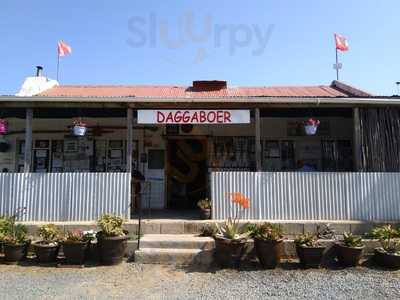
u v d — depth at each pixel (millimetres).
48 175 8484
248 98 8617
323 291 5754
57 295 5492
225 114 8695
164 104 8828
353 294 5637
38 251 7035
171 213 9883
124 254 7367
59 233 7695
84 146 11359
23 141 11422
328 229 7988
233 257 6895
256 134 8797
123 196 8438
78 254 6949
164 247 7473
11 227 7543
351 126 11430
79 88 12062
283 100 8594
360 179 8516
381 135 8844
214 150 11484
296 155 11391
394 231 7277
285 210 8453
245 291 5730
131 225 8180
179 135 11422
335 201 8461
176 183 11539
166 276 6441
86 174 8492
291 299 5418
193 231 8172
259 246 6898
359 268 6902
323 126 11398
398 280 6266
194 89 11984
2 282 6047
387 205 8461
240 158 11422
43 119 11352
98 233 7188
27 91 10891
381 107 8922
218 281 6199
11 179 8461
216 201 8500
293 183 8516
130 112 8852
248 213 8438
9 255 7055
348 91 11289
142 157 11406
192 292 5676
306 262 6895
